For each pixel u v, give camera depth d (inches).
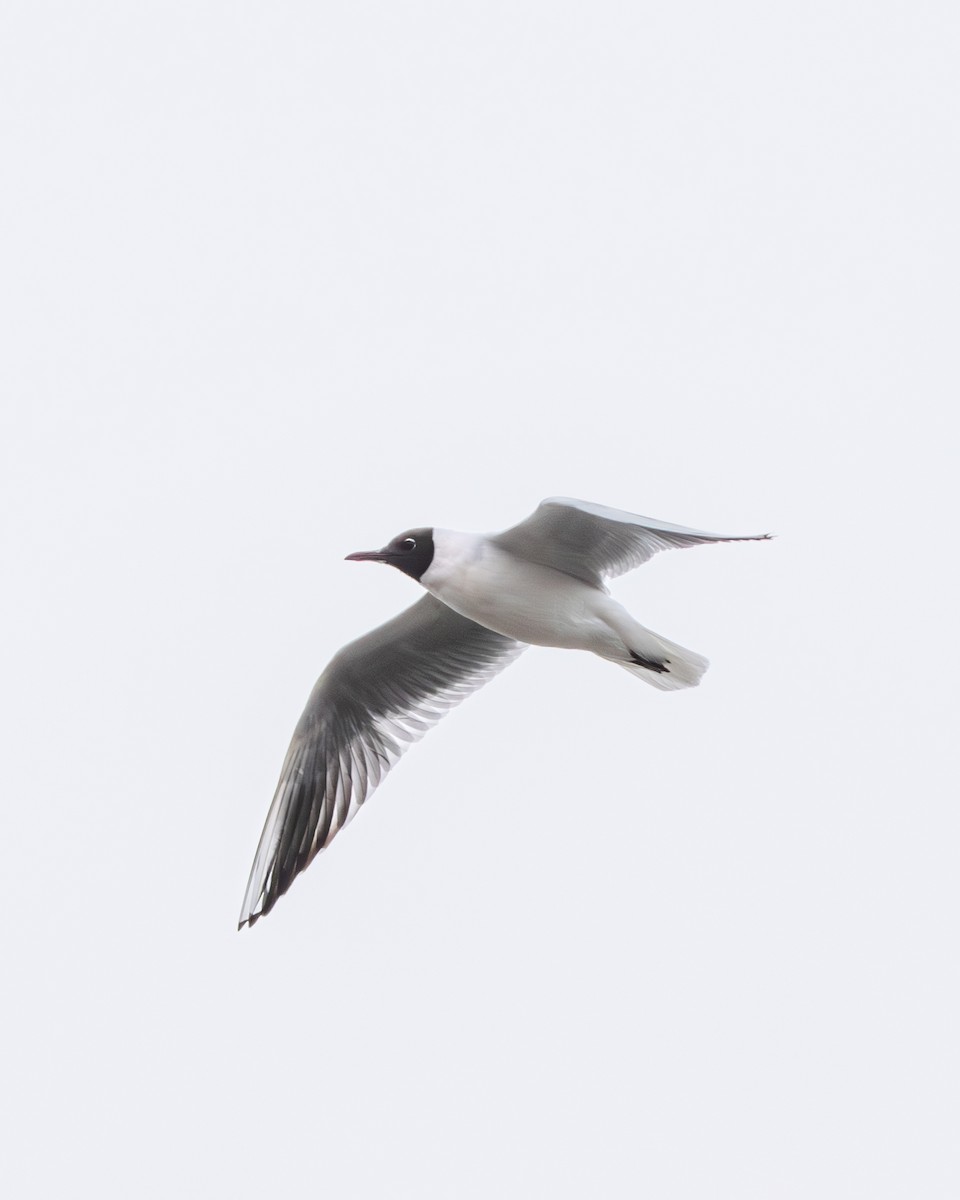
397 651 461.4
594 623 424.2
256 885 451.8
